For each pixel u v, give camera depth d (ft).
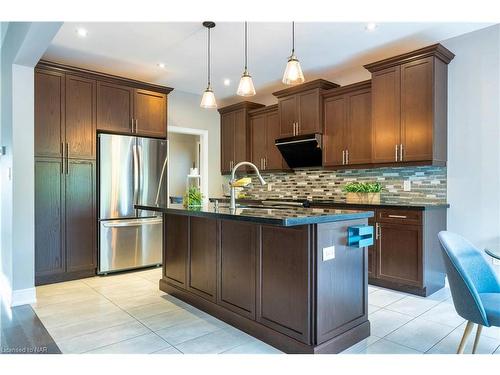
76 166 13.06
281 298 7.50
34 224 11.35
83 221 13.21
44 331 8.35
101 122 13.73
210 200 18.67
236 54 13.02
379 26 10.83
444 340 7.83
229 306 8.88
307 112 15.38
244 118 18.76
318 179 16.58
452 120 11.90
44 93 12.35
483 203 11.24
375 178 14.30
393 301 10.49
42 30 8.31
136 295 11.18
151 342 7.79
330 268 7.22
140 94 14.85
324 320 7.07
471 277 6.84
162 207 9.82
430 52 11.33
